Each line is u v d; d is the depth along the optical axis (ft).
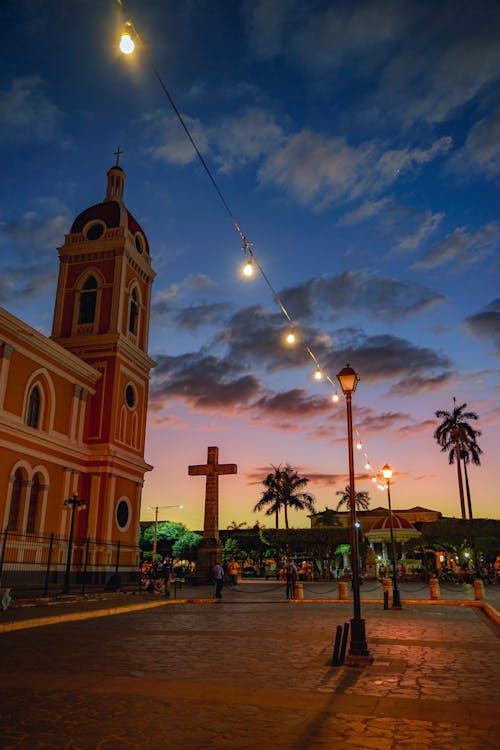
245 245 48.34
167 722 21.22
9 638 44.39
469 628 52.95
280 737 19.52
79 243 128.16
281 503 226.79
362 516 270.46
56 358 107.34
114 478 114.52
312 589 124.57
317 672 30.99
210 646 40.50
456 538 162.40
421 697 25.38
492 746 18.72
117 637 45.27
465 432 209.77
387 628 52.80
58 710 22.76
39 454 99.86
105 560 107.96
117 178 141.08
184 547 260.42
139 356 128.77
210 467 134.10
